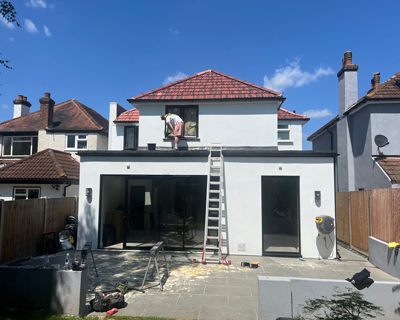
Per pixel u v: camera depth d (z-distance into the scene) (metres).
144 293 6.00
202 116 11.98
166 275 7.19
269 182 9.54
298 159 9.36
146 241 9.87
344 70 14.47
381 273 7.57
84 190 9.98
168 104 12.11
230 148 11.68
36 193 14.41
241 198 9.46
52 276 5.09
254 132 11.73
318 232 9.03
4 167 14.53
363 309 4.21
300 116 17.52
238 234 9.35
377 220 8.45
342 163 14.68
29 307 5.21
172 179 9.93
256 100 11.59
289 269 7.81
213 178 9.71
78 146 18.56
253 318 4.90
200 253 9.41
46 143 18.59
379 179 11.48
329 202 9.11
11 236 8.22
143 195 10.04
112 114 17.94
